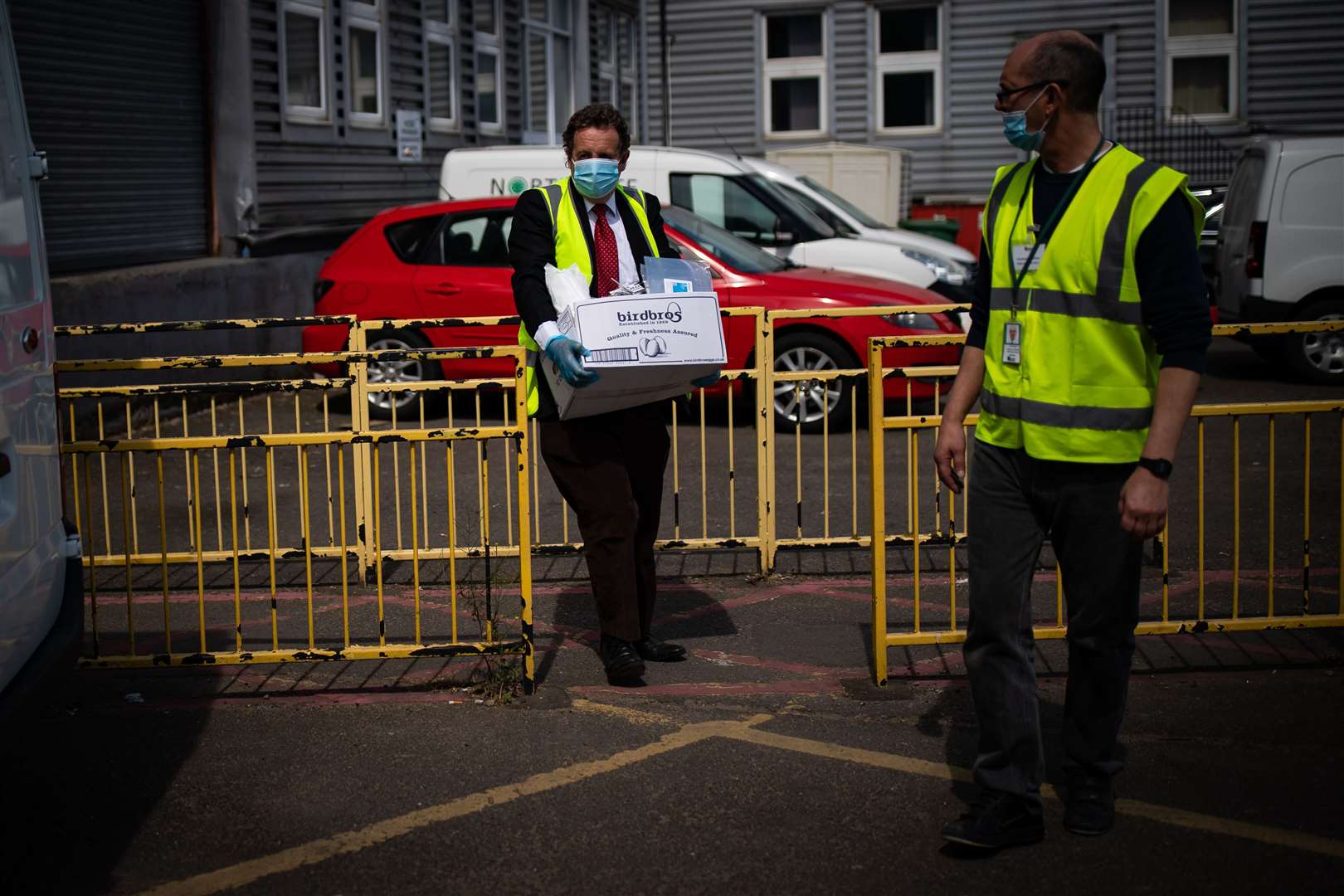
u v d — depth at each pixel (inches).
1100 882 141.6
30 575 153.3
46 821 159.8
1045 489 143.9
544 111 776.9
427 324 247.6
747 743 179.9
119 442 193.8
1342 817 155.4
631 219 197.3
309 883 144.3
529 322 185.6
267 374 492.7
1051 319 141.3
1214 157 831.1
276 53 519.5
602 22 842.2
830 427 408.2
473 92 684.7
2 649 143.2
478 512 313.6
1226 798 160.7
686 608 243.3
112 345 416.5
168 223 482.6
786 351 408.2
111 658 197.5
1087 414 139.6
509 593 255.3
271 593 198.1
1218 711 188.2
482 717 190.9
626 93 892.6
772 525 262.5
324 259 550.9
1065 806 155.1
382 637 199.9
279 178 524.4
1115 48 839.1
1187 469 354.3
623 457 198.2
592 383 177.3
